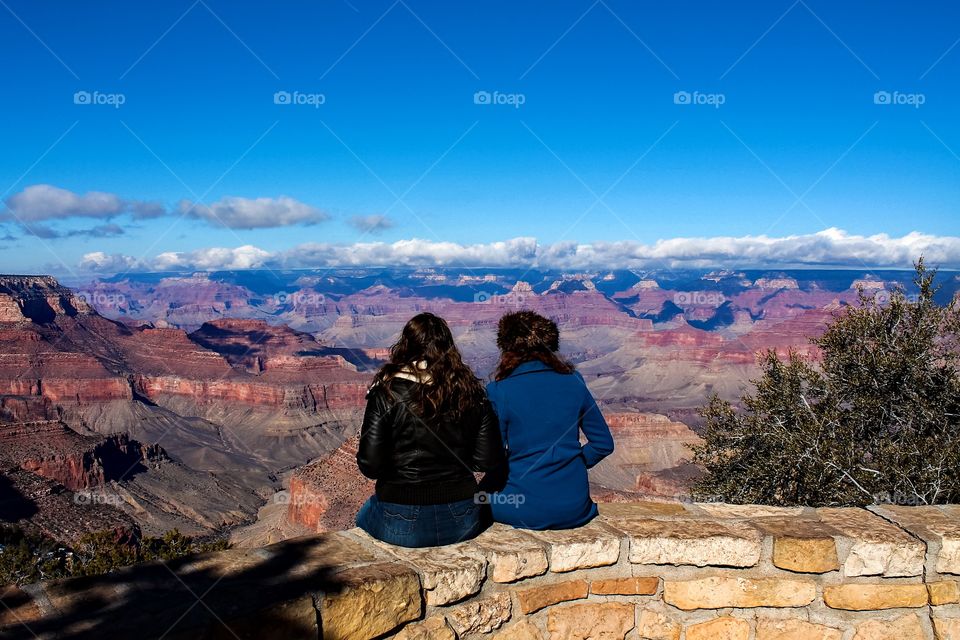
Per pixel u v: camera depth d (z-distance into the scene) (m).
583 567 4.82
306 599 3.78
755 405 13.41
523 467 5.08
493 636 4.56
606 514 5.53
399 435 4.56
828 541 5.04
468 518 4.74
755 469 12.37
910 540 5.10
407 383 4.50
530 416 5.03
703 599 4.97
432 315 4.69
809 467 11.38
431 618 4.32
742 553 4.99
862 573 5.08
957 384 11.57
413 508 4.61
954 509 5.83
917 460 10.95
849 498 10.88
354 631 3.96
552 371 5.18
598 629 4.86
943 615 5.14
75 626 3.41
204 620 3.49
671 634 4.94
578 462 5.20
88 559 17.80
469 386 4.55
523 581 4.68
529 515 5.00
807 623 5.05
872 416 12.13
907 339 12.13
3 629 3.36
